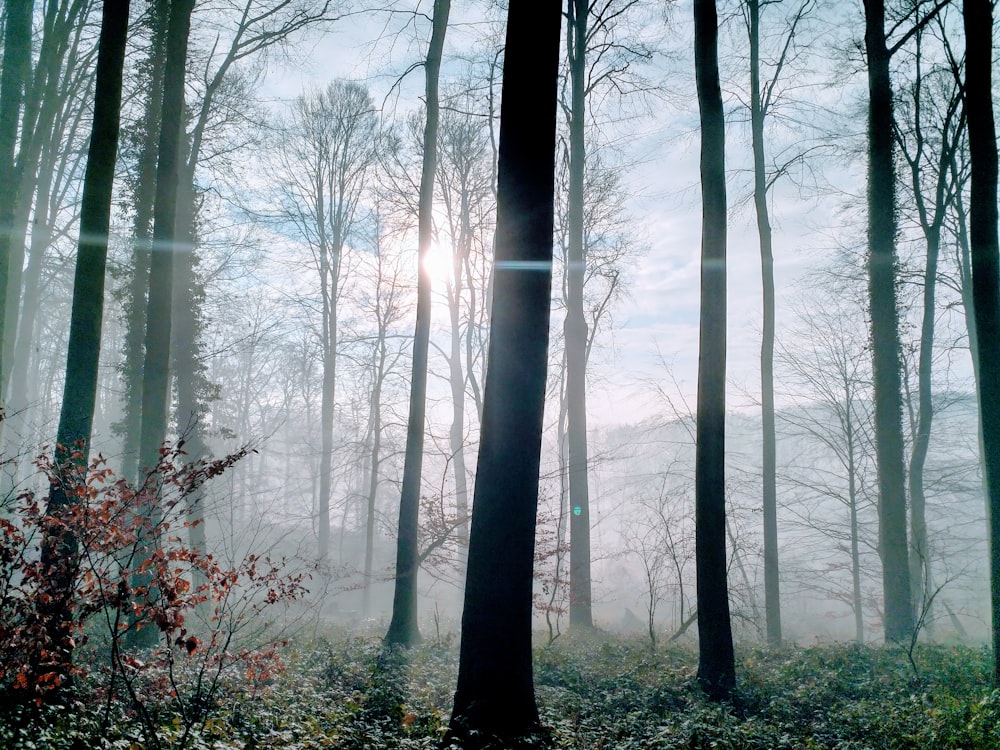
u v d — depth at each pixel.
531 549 8.16
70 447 7.84
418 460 15.30
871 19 17.39
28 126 20.44
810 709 9.45
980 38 11.69
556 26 8.70
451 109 19.89
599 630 18.11
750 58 19.92
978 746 7.57
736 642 16.48
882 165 17.42
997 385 11.29
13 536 6.75
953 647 14.69
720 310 11.24
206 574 7.02
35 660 6.53
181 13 13.60
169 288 13.23
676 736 7.82
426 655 12.70
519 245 8.44
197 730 6.66
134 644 10.52
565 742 7.57
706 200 11.52
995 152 11.66
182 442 7.36
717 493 10.85
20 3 17.67
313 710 8.00
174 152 13.43
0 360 16.39
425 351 15.64
